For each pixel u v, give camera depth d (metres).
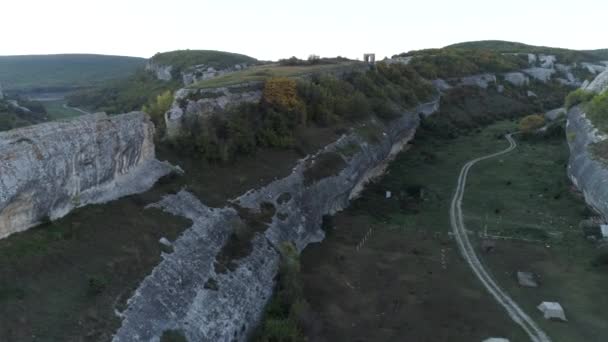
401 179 58.50
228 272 30.30
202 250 30.61
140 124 34.19
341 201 48.47
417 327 30.19
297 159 45.94
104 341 21.05
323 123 54.38
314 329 29.25
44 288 22.25
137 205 31.33
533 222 45.72
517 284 35.19
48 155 25.59
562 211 47.97
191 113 43.34
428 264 38.22
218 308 27.38
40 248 24.03
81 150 27.98
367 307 32.38
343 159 49.53
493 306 32.47
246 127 45.12
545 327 30.02
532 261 38.44
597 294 33.47
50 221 25.89
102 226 27.84
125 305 23.38
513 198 51.97
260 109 49.44
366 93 68.69
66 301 22.06
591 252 39.38
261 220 36.81
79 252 25.20
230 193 37.75
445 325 30.36
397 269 37.38
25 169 24.06
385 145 58.66
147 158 35.41
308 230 40.50
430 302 33.00
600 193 44.72
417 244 41.66
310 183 44.09
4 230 23.52
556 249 40.31
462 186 56.16
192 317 25.66
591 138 55.75
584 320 30.64
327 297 33.19
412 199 51.97
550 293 33.91
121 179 32.19
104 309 22.52
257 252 33.44
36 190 24.81
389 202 51.00
